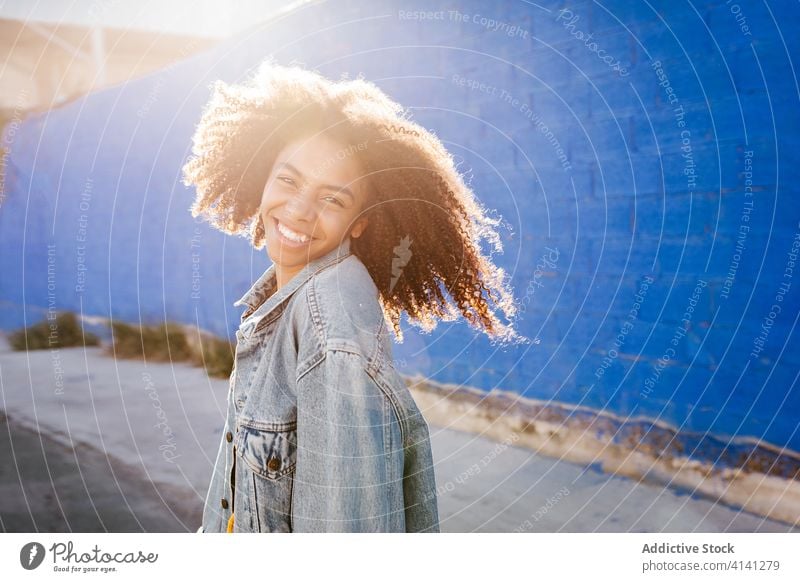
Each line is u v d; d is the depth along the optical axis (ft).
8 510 9.12
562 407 10.82
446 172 3.88
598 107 10.36
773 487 8.37
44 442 11.93
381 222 3.75
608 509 8.36
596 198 10.48
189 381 16.43
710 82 9.13
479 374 11.95
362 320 3.14
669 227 9.69
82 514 8.97
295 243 3.40
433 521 3.31
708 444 9.21
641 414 9.96
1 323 24.97
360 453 3.00
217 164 4.16
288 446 3.26
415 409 3.23
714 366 9.25
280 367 3.30
